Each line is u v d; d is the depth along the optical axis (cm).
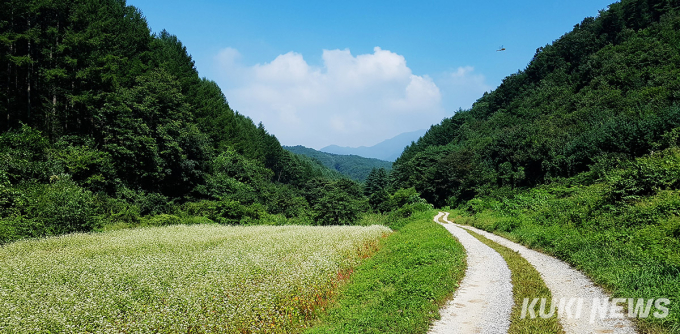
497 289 951
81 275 1076
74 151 2870
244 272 1093
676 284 738
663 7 7900
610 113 4656
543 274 1062
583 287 885
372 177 9644
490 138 7881
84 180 2797
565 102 7138
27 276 1071
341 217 3619
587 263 1045
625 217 1397
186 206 3578
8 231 1848
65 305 809
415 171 8506
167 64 5388
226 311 783
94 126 3684
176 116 4031
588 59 8181
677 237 1049
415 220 3694
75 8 3459
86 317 754
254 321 780
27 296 888
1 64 2966
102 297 879
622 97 5125
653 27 7325
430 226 2623
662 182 1542
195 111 5762
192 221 3162
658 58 5753
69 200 2245
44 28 3372
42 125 3119
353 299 1022
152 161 3447
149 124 3634
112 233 2175
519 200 3039
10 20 2986
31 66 3119
